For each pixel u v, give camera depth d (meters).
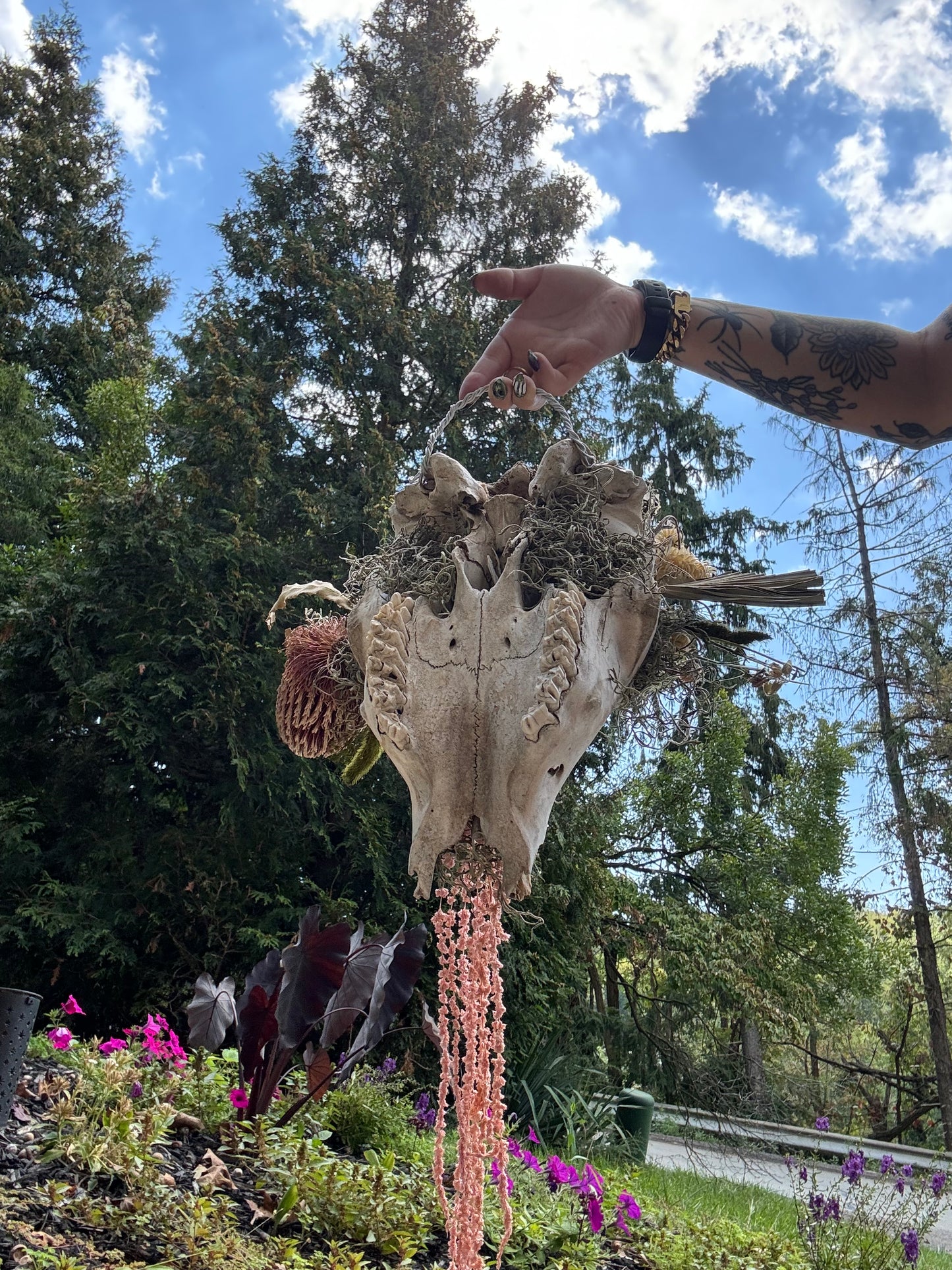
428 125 12.66
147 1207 2.53
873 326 1.68
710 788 12.77
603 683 1.27
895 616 13.08
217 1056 4.53
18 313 16.38
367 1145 3.97
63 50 18.27
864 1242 3.87
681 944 11.17
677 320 1.59
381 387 11.19
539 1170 3.86
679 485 17.05
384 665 1.25
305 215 12.52
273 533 10.66
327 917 7.99
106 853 8.38
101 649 9.52
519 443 11.02
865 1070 14.91
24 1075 3.48
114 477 10.27
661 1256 3.46
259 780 8.69
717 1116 9.95
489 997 1.31
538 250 12.62
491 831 1.19
